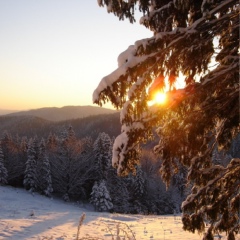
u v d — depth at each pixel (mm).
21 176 51719
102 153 46281
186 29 4195
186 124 4504
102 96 4090
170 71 4340
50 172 45125
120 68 4082
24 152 53000
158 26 4645
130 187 46344
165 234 12625
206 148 5094
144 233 12883
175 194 47812
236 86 4625
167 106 4273
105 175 45594
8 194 39000
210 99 4547
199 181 5035
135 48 4125
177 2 4266
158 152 4844
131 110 4129
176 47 4199
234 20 4395
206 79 4363
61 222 15523
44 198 42562
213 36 4336
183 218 4996
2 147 50875
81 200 47000
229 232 4969
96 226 14547
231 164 5082
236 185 4918
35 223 14492
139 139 4402
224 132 4832
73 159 45094
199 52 4375
